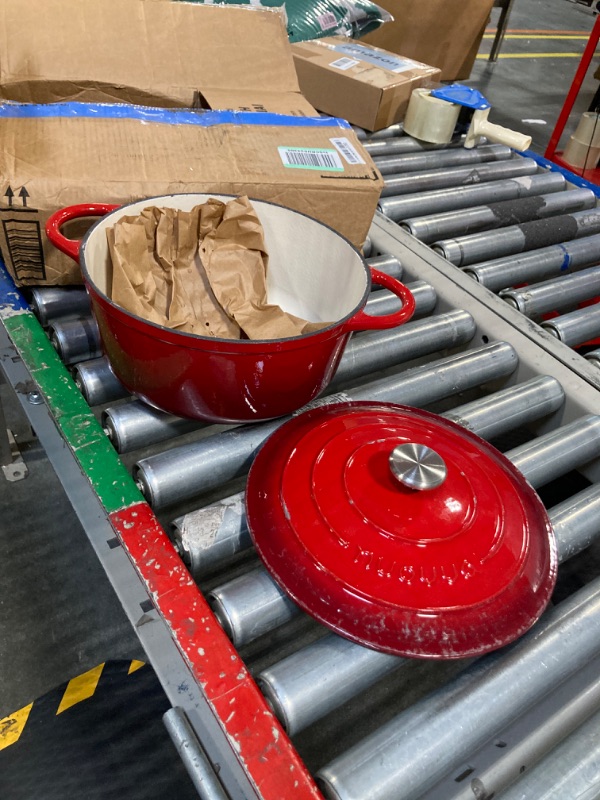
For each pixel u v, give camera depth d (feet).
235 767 1.52
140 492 2.03
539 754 1.90
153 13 3.18
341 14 5.47
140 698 3.28
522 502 2.03
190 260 2.47
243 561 3.30
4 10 2.91
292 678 1.73
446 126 4.90
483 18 7.72
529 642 1.96
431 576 1.71
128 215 2.29
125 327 1.90
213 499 3.66
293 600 1.69
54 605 3.59
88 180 2.39
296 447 2.02
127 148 2.60
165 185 2.48
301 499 1.85
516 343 3.17
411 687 3.36
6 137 2.50
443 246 3.88
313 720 1.75
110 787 2.97
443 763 1.70
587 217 4.43
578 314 3.49
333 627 1.64
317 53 4.98
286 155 2.79
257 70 3.33
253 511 1.89
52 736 3.11
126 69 3.06
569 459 2.66
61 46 2.97
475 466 2.05
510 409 2.79
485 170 4.88
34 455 4.29
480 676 1.87
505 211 4.38
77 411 2.22
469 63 8.13
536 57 14.25
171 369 1.95
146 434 2.33
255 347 1.84
